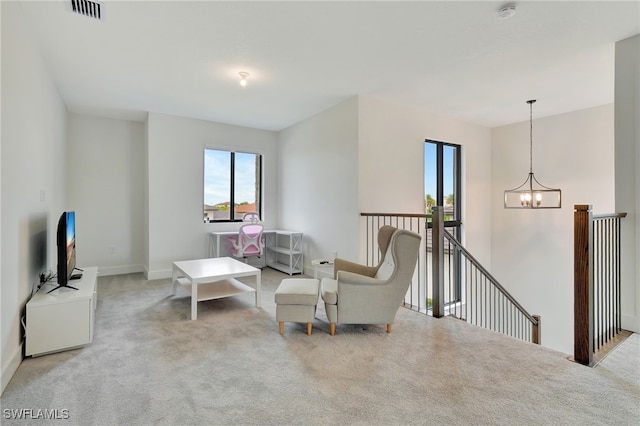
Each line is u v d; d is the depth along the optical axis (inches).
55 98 144.2
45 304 90.0
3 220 75.1
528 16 94.7
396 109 177.0
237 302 145.0
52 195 136.7
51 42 109.0
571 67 129.9
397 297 107.9
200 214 206.7
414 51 116.4
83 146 192.4
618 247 106.5
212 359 90.0
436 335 106.7
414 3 89.0
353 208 166.6
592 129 181.5
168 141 195.0
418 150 187.3
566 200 191.9
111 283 178.2
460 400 70.4
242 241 191.6
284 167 229.9
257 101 171.3
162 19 96.3
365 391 74.2
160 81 143.5
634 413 65.4
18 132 87.4
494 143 227.8
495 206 226.8
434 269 125.1
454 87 152.1
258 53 118.0
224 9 91.5
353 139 165.5
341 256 174.9
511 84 147.8
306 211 204.7
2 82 74.7
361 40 108.7
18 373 81.4
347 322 106.7
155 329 112.2
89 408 67.8
